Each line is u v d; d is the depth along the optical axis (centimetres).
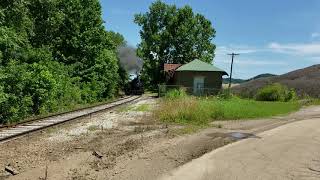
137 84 7800
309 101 4619
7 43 2697
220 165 1112
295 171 1066
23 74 2428
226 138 1579
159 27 9675
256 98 5147
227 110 2480
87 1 4650
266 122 2231
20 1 2825
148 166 1078
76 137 1534
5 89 2222
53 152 1220
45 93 2644
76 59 4575
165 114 2242
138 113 2669
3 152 1198
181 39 9512
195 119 2172
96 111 2756
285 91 5056
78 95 3716
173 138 1527
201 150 1319
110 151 1251
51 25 4172
